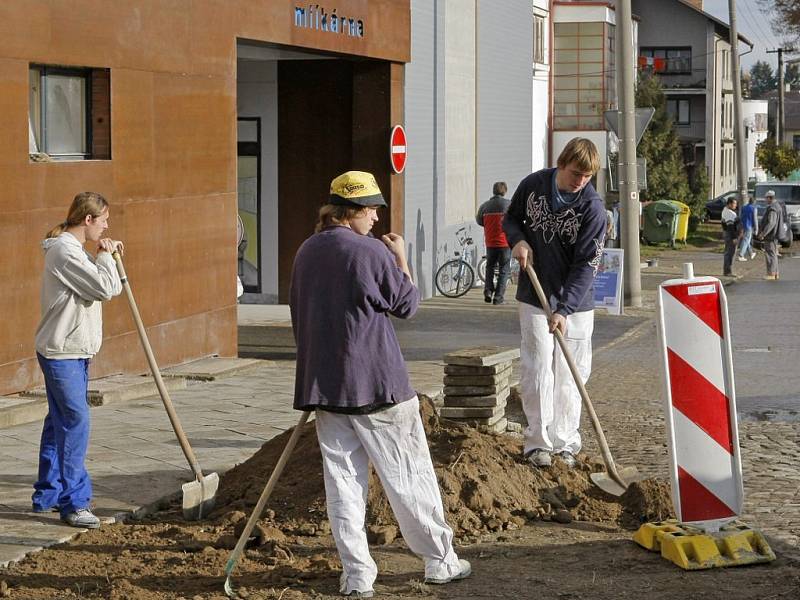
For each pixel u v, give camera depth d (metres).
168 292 13.04
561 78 40.19
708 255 40.19
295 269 5.65
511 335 17.84
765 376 13.74
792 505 7.45
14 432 9.29
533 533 6.71
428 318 20.12
